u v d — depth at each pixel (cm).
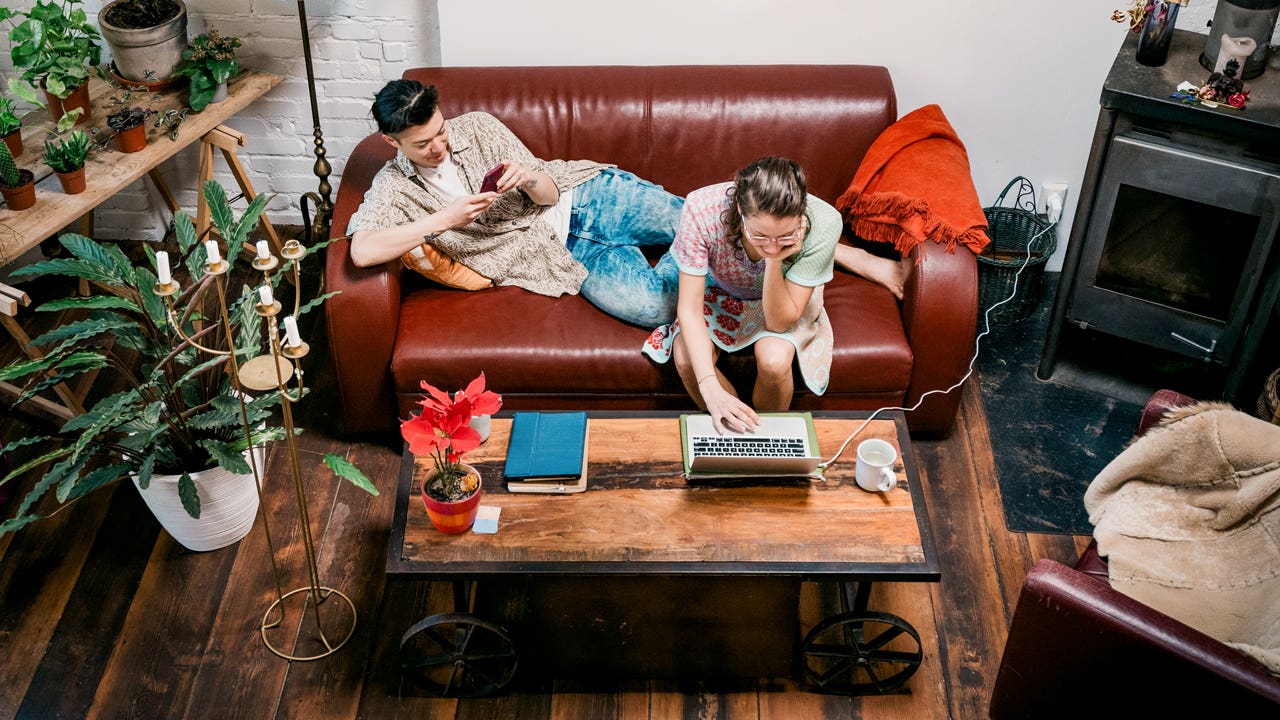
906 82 333
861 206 292
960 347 279
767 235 227
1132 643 188
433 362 276
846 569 214
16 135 291
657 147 307
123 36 314
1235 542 211
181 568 268
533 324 282
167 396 245
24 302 262
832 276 268
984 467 297
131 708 240
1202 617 205
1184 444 219
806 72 309
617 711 240
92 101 323
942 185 281
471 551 217
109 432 268
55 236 351
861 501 227
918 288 274
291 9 339
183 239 256
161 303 243
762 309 266
